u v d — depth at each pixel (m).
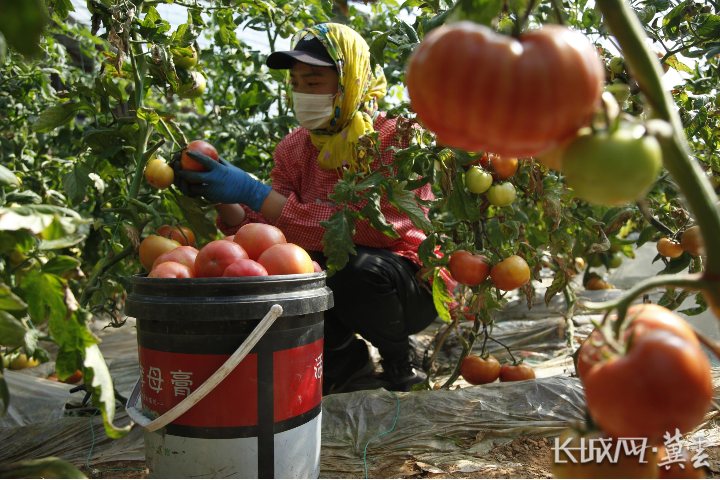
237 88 3.55
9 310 1.23
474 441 1.80
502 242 2.53
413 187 2.01
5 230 1.28
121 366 2.90
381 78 2.64
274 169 2.66
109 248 2.13
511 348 3.17
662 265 3.89
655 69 0.88
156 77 2.32
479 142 0.87
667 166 0.92
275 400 1.40
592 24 2.30
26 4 0.75
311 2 3.36
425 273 2.17
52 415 2.15
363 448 1.79
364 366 2.69
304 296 1.45
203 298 1.37
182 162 2.14
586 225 2.23
